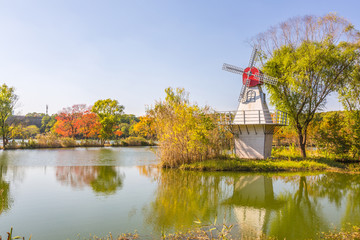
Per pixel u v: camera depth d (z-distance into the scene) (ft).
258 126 80.48
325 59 75.97
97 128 184.96
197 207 37.78
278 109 86.22
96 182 54.34
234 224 31.01
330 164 76.59
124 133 252.62
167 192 46.42
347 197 44.09
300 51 79.10
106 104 189.37
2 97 148.05
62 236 27.48
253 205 39.24
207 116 74.33
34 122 310.04
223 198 43.04
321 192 47.42
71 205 38.24
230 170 68.54
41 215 33.99
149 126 189.06
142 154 116.57
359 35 76.74
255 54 88.74
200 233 27.84
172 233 27.96
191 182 54.80
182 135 73.31
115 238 26.89
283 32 85.51
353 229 29.60
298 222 31.89
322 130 90.58
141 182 54.49
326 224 31.27
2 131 147.13
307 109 82.99
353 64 79.25
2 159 93.66
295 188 50.44
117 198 42.22
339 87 81.35
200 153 74.84
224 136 81.61
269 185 52.75
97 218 32.86
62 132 188.65
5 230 29.19
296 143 124.36
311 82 79.61
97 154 115.24
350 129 89.30
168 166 74.90
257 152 80.53
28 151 128.67
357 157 88.22
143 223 31.12
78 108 190.60
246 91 84.48
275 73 85.76
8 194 44.42
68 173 65.05
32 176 60.85
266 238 27.02
